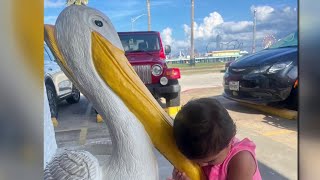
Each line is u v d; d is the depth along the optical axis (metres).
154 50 5.48
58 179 0.96
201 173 1.06
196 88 6.50
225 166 1.10
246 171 1.10
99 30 0.96
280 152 3.37
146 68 4.99
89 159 1.01
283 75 4.49
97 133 4.16
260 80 4.71
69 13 0.95
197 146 0.99
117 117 0.97
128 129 0.97
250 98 4.83
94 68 0.95
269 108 4.66
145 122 0.99
